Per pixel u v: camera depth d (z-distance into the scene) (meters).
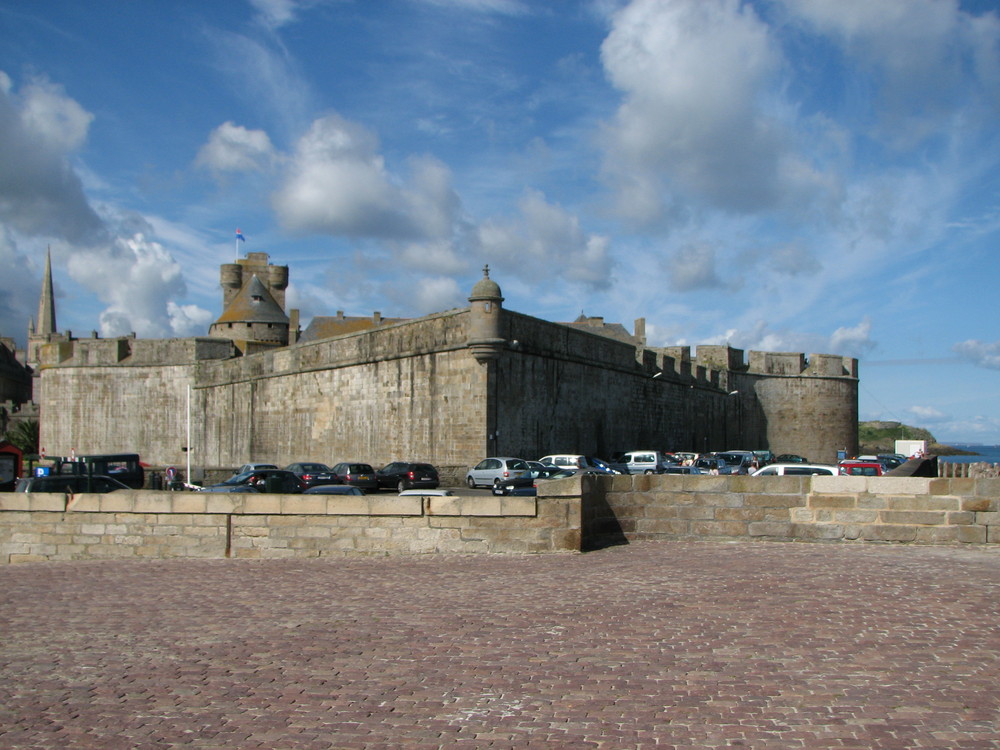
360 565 15.00
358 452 47.31
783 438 74.62
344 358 48.97
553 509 15.38
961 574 12.48
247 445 59.81
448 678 8.34
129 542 16.83
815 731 6.83
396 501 15.87
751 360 74.12
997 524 14.95
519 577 13.20
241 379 60.66
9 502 17.27
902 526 15.38
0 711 7.78
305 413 52.81
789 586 11.77
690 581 12.30
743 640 9.31
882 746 6.53
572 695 7.75
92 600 12.73
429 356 42.19
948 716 7.08
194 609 11.87
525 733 6.93
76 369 72.50
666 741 6.70
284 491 31.23
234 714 7.56
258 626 10.70
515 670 8.51
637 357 55.31
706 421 66.56
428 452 41.91
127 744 6.96
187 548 16.59
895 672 8.18
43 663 9.30
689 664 8.55
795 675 8.15
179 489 40.03
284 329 92.31
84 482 29.14
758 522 15.97
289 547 16.22
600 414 49.81
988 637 9.27
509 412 40.56
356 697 7.88
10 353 148.38
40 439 75.12
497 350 38.75
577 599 11.48
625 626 10.02
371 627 10.41
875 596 11.12
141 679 8.64
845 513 15.64
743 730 6.88
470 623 10.42
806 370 75.69
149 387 70.12
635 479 16.48
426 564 14.78
